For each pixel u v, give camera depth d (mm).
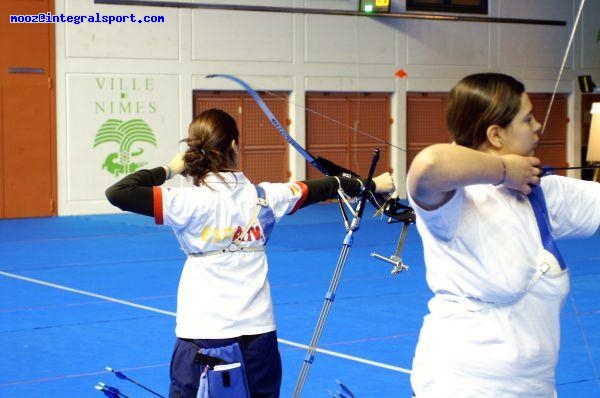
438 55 18312
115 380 5754
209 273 3549
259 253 3623
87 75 15789
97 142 15945
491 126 2486
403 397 5328
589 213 2670
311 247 11922
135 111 16109
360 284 9148
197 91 16625
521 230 2504
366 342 6688
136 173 3664
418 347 2662
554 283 2523
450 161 2275
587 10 19531
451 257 2527
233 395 3439
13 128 15500
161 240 12680
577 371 5859
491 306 2527
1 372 5965
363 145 17906
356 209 3564
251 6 16719
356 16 17562
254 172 17062
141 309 8000
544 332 2541
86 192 15953
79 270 10219
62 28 15594
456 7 18391
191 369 3523
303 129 17281
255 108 17016
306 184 3709
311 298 8422
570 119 19594
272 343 3594
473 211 2498
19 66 15438
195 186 3643
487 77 2520
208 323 3508
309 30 17203
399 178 18156
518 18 18922
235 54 16688
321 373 5852
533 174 2400
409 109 18312
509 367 2500
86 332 7113
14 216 15609
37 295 8711
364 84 17719
